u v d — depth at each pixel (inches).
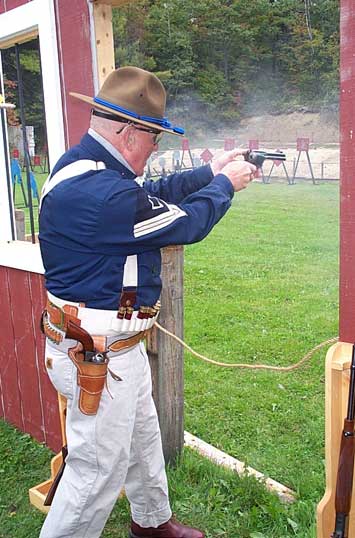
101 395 65.3
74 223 60.6
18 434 120.6
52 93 97.9
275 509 87.4
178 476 98.9
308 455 108.9
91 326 64.3
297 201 411.5
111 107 61.6
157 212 60.6
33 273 108.4
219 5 542.9
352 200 58.7
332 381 60.6
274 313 203.0
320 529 62.8
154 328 96.2
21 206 173.6
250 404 133.4
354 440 57.4
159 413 99.4
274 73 515.5
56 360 67.6
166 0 579.5
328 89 482.6
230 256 291.4
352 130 57.4
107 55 91.4
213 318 198.8
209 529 87.0
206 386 144.6
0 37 106.4
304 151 439.8
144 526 81.4
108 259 62.1
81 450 66.6
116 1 88.6
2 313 120.2
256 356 165.2
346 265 60.4
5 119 112.3
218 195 63.3
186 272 263.0
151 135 64.3
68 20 93.1
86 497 67.7
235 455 110.2
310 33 502.0
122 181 60.5
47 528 69.6
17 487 101.9
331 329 184.2
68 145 98.7
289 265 270.2
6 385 124.3
